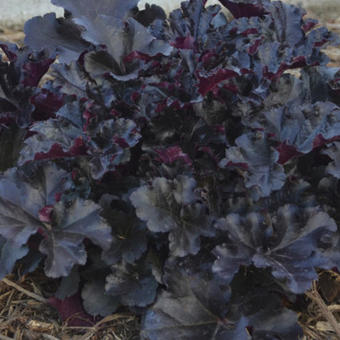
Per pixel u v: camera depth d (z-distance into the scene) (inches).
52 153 28.2
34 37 33.1
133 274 28.7
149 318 27.0
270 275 28.4
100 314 28.8
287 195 29.1
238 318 27.3
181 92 29.5
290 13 34.0
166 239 28.6
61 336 29.6
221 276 26.0
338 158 28.4
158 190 27.2
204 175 29.6
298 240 26.7
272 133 28.2
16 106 32.1
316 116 29.0
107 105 29.2
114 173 29.6
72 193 29.0
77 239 26.9
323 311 29.9
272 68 30.6
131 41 29.8
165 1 62.7
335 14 65.3
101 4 32.4
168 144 29.8
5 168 32.0
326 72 33.0
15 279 32.0
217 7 34.3
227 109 30.3
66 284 29.1
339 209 29.0
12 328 30.3
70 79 30.7
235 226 26.9
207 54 31.0
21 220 27.6
